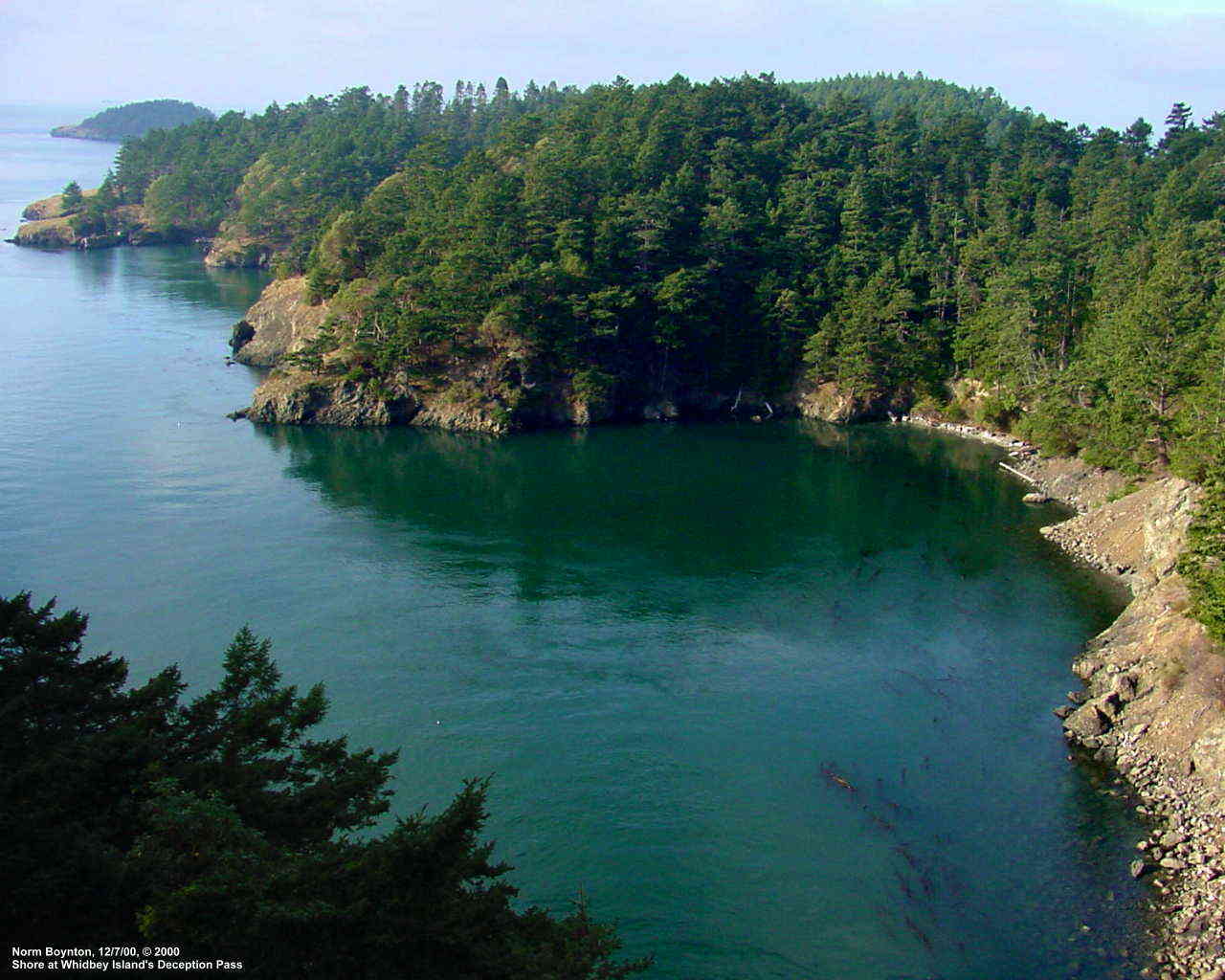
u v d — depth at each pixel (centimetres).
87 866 2623
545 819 4934
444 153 17125
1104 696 5909
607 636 7031
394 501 9988
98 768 2939
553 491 10494
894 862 4672
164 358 15300
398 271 13862
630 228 13975
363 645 6800
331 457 11469
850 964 4056
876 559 8569
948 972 4016
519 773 5316
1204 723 5356
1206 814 4866
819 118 18050
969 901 4419
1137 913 4306
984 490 10544
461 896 2897
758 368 14162
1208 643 5794
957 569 8300
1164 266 10538
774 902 4400
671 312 13475
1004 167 16925
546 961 2780
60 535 8581
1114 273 11700
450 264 13175
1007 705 6097
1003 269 13062
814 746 5638
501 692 6197
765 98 18288
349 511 9625
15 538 8456
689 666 6606
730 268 14150
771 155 16238
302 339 13988
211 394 13612
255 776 3284
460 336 13338
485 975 2659
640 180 14988
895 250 14412
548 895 4406
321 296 15325
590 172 14750
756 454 12069
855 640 7006
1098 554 8569
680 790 5212
